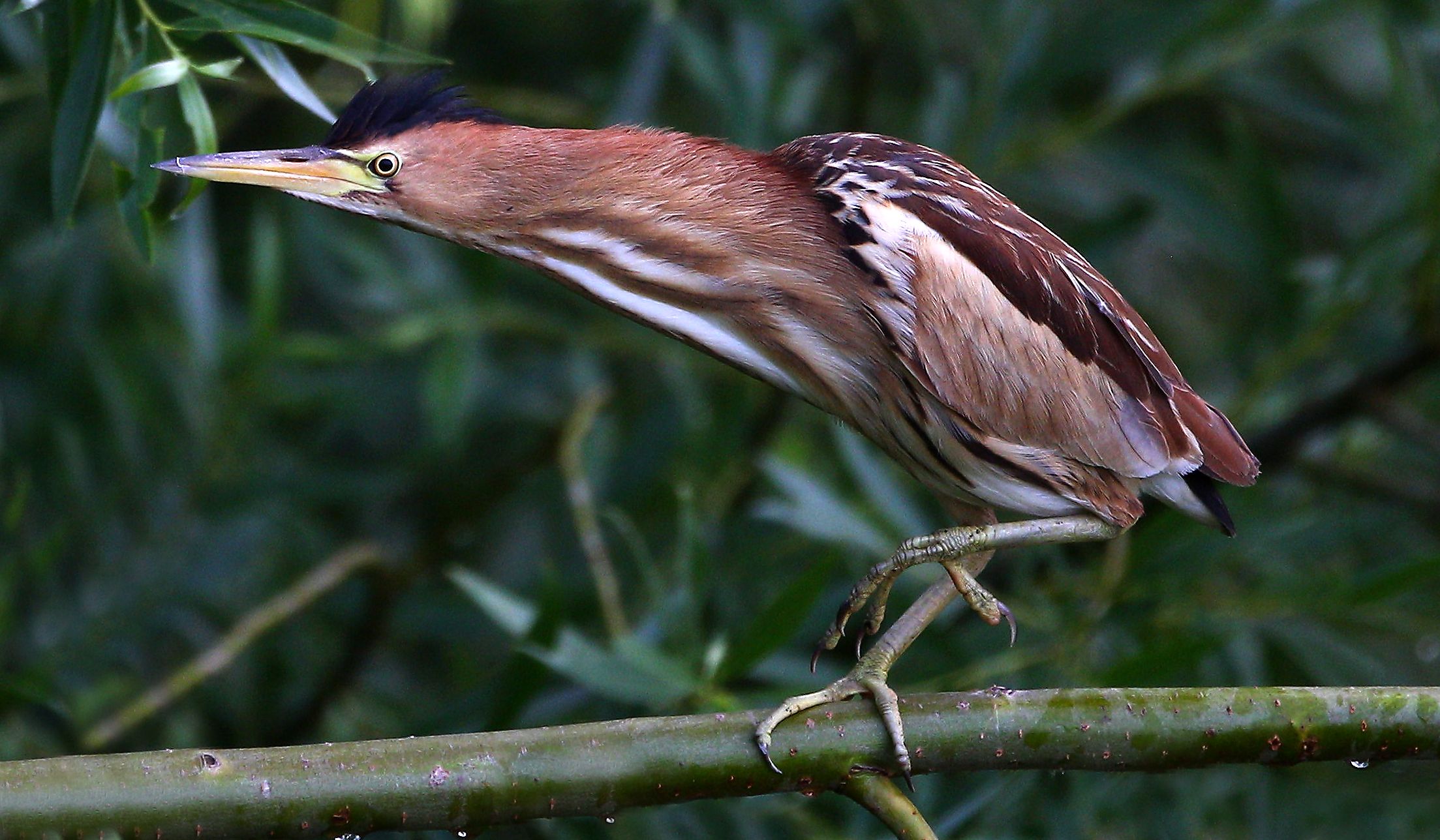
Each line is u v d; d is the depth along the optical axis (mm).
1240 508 6953
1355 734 4383
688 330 5156
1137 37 7773
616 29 8734
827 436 8375
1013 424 5078
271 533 7699
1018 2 7875
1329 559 7703
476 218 5062
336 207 5031
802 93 8117
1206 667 6809
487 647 7824
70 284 7562
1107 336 5164
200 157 4840
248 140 8211
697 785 4250
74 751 6930
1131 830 6445
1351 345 8086
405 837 5578
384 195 5043
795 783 4289
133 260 7711
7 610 6375
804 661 6758
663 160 5098
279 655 7555
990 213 5152
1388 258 7590
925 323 4992
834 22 8938
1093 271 5301
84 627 7215
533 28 8672
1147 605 6707
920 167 5160
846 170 5102
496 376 8297
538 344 8430
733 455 7629
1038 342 5051
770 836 6082
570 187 5047
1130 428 5148
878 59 8117
